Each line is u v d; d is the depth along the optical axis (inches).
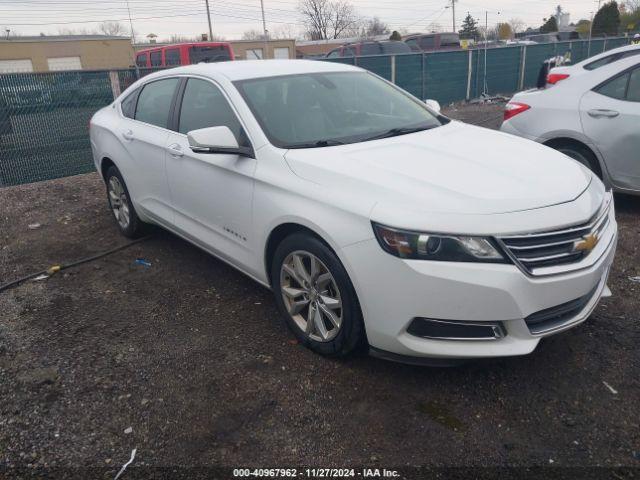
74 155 340.2
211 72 164.4
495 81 735.1
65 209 257.6
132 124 194.5
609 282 162.7
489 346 107.0
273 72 163.5
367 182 115.7
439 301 104.8
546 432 104.9
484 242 103.2
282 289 134.9
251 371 126.3
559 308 111.4
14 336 145.3
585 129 213.3
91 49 1557.6
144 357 133.6
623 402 112.0
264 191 133.0
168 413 113.5
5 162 314.8
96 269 187.5
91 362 132.1
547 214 107.9
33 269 190.2
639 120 199.9
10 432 109.3
